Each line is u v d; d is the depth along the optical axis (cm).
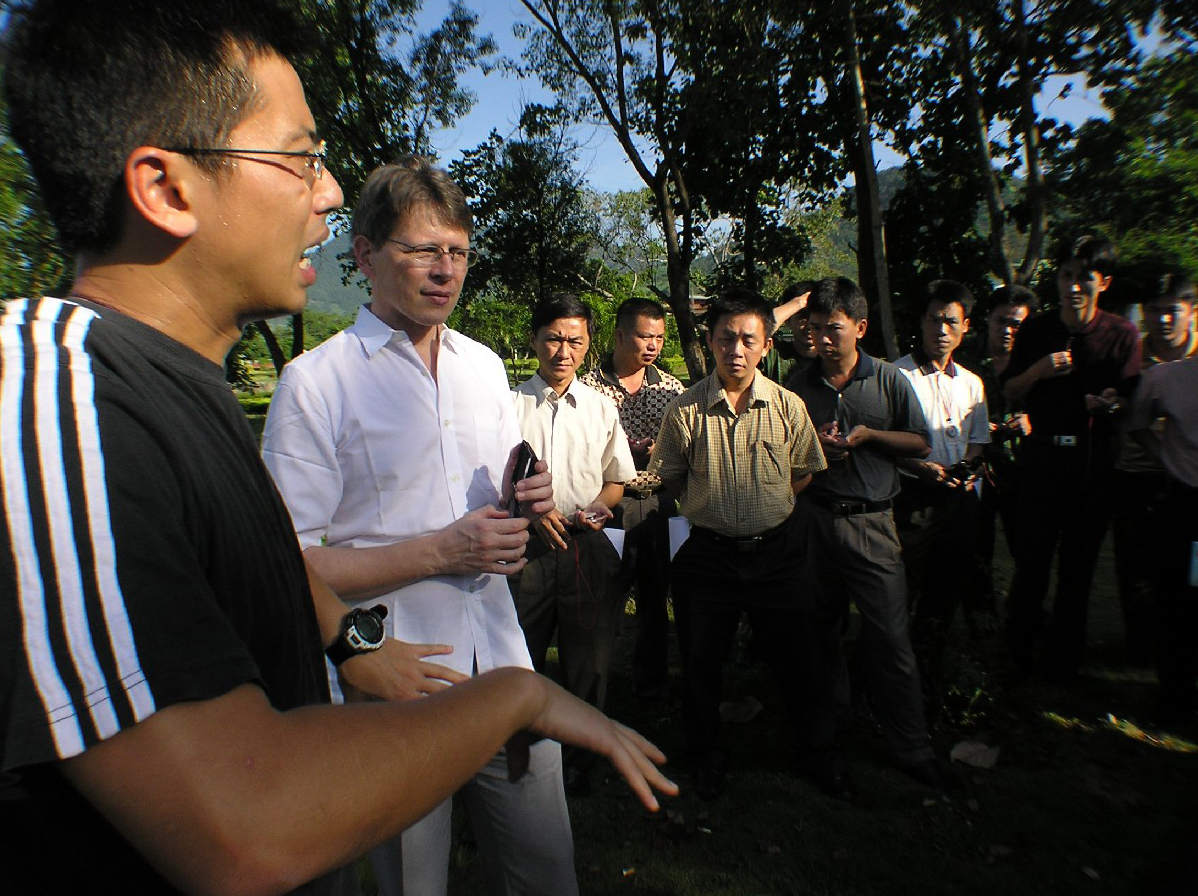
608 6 1216
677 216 1540
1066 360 389
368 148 1532
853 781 336
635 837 305
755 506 315
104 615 57
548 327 330
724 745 370
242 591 73
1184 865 272
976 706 376
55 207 72
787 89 1326
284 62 78
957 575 381
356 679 129
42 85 68
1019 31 951
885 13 1206
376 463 183
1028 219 1237
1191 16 868
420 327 192
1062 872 277
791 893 272
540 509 201
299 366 180
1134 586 431
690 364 1350
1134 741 361
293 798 59
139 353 69
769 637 327
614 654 475
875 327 1373
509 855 183
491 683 81
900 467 375
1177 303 409
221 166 73
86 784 57
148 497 62
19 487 56
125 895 64
